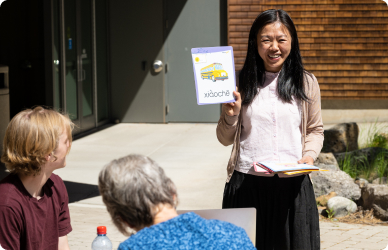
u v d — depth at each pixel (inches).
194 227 60.8
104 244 114.9
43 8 352.5
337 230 186.2
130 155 65.3
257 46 115.1
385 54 418.9
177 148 338.3
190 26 419.2
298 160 114.3
